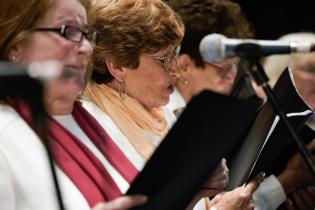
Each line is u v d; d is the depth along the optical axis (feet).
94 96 20.57
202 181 15.83
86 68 18.37
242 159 20.74
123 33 20.53
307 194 23.86
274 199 23.29
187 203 15.81
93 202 16.96
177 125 15.02
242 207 20.43
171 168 15.30
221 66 23.91
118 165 18.47
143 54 20.70
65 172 17.06
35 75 13.29
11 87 13.25
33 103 13.56
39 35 16.87
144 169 15.05
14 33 16.76
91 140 18.38
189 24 24.21
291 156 23.79
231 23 24.47
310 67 28.30
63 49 16.96
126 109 20.65
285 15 38.65
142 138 20.40
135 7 20.70
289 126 16.62
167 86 21.08
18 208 16.10
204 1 24.50
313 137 23.34
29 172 16.19
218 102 15.14
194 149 15.39
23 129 16.53
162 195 15.40
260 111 20.13
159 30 20.62
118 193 17.53
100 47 20.57
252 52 16.14
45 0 16.81
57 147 17.29
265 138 20.35
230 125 15.55
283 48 16.16
